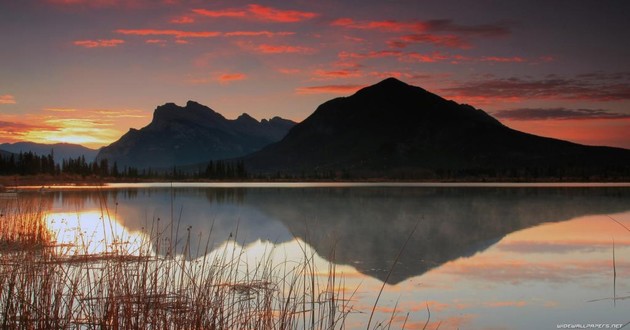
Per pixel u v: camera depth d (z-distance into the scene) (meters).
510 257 18.09
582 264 16.80
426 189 84.00
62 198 46.62
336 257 17.50
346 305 11.33
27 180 85.81
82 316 8.93
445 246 20.42
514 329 10.15
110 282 8.82
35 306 8.39
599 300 12.23
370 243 20.92
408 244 20.84
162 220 28.41
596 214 34.62
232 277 12.82
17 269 10.02
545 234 24.30
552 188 89.62
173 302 9.10
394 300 12.03
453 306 11.62
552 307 11.66
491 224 28.31
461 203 45.81
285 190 78.44
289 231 24.45
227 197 55.25
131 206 39.38
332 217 32.06
